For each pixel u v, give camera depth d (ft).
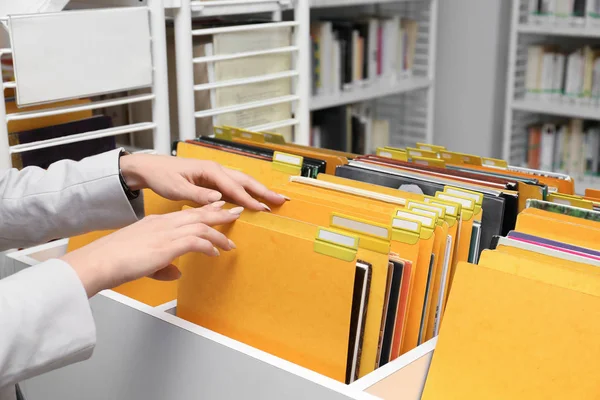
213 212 2.55
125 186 2.89
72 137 3.81
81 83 3.70
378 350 2.45
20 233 2.97
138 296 3.44
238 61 4.67
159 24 4.06
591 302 2.07
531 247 2.42
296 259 2.51
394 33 9.04
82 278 2.12
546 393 2.10
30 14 3.43
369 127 9.29
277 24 4.78
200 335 2.48
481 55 10.28
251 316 2.66
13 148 3.57
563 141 9.27
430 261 2.53
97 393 2.93
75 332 2.09
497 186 3.03
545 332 2.13
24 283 2.04
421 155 3.58
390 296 2.45
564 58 8.98
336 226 2.59
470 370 2.24
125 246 2.22
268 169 3.25
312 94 8.10
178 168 2.85
